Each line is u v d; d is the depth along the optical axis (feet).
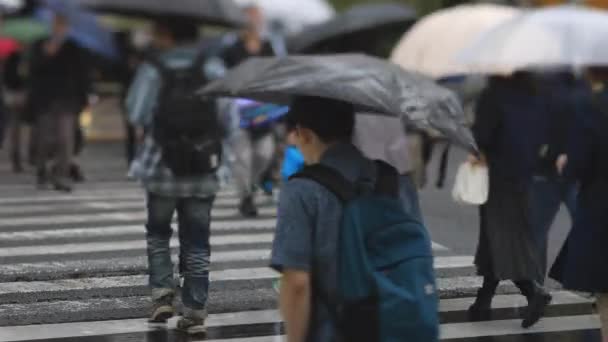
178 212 62.59
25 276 80.43
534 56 69.15
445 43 83.35
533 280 65.92
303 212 35.78
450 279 81.97
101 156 178.19
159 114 59.72
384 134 58.49
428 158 132.26
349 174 36.73
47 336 63.21
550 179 71.10
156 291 63.36
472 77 109.40
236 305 72.33
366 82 39.37
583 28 71.87
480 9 86.33
